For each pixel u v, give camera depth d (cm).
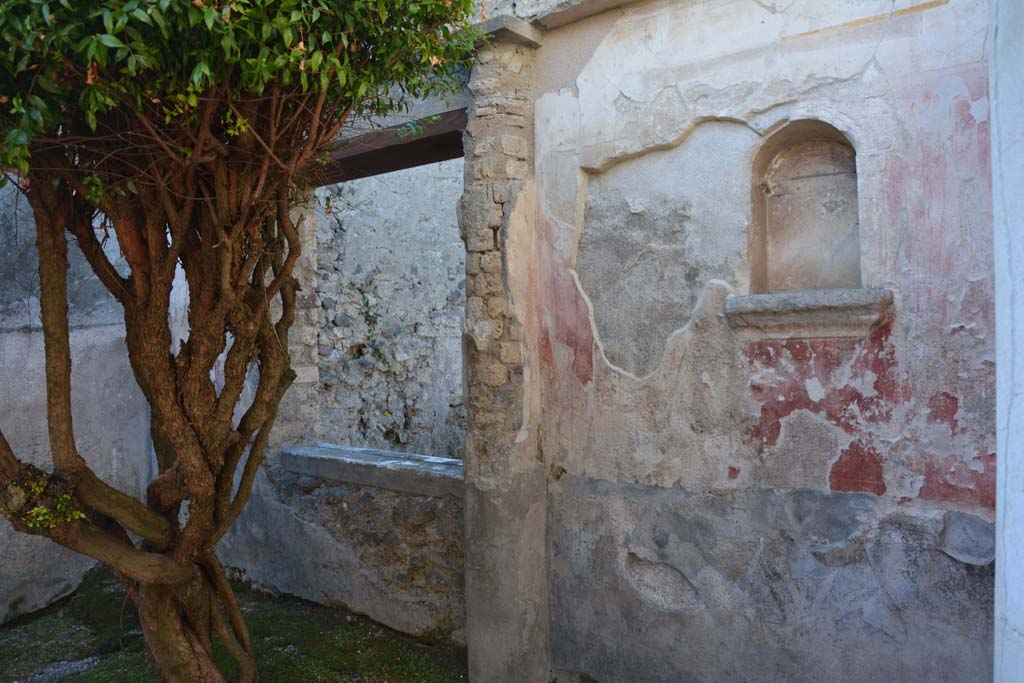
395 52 265
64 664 422
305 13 240
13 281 473
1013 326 191
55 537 282
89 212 304
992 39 201
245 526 531
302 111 276
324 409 657
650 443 349
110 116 267
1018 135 189
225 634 338
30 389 480
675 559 343
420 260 748
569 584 380
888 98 287
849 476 301
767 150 319
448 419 775
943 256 279
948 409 280
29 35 213
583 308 367
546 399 384
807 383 309
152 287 280
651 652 352
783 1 308
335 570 477
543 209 379
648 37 343
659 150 342
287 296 329
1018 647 190
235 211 278
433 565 431
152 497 316
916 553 288
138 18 208
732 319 321
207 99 242
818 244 319
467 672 401
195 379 288
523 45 378
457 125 405
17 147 228
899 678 292
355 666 406
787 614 315
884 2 287
